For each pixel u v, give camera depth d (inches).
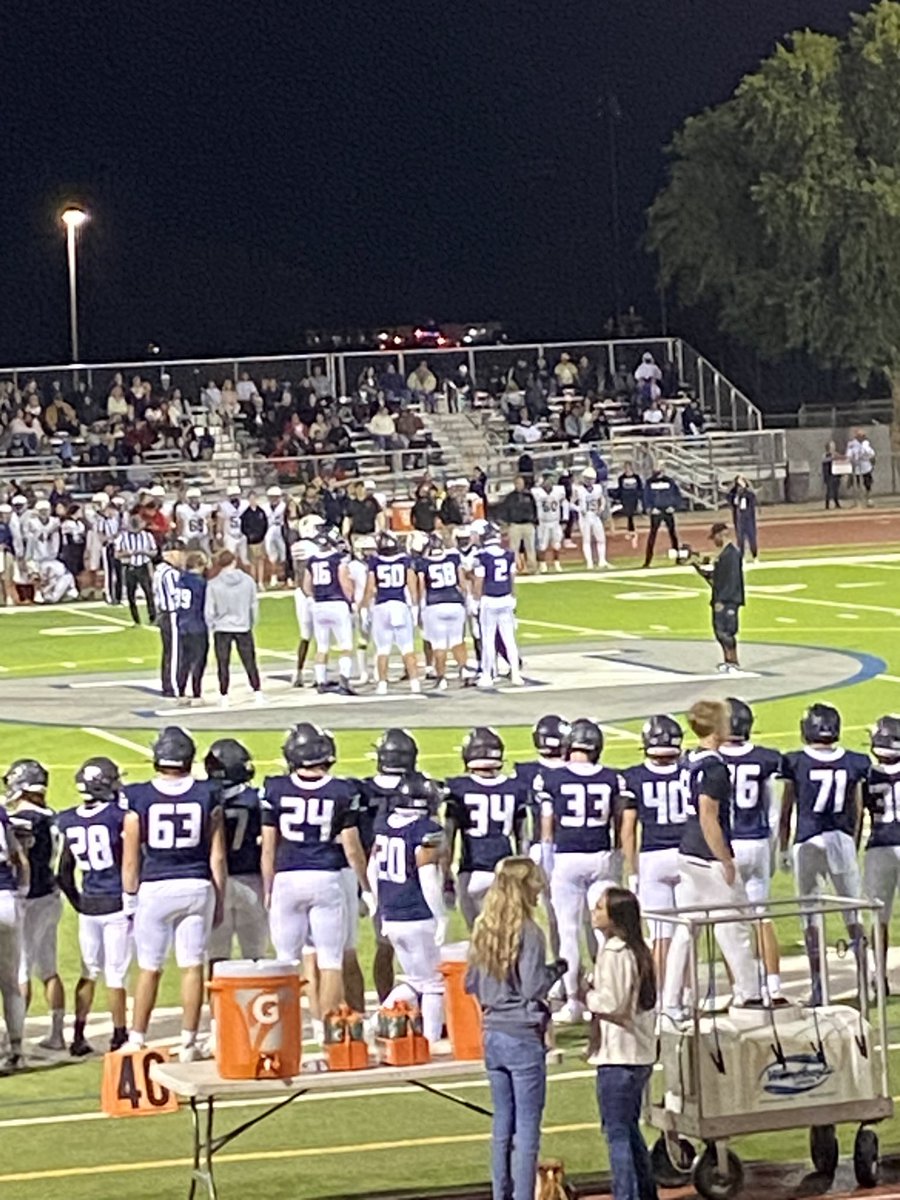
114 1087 394.6
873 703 936.3
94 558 1642.5
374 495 1635.1
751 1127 361.4
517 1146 339.9
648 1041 348.8
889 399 2389.3
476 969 345.7
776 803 519.5
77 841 465.1
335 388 2098.9
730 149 2294.5
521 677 1048.8
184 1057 447.2
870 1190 370.0
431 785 447.2
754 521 1652.3
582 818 478.6
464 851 477.7
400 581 1010.1
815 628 1233.4
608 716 916.6
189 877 446.9
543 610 1378.0
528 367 2166.6
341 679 1039.0
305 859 451.2
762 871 487.2
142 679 1106.1
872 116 2229.3
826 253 2262.6
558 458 2020.2
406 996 402.0
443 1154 396.2
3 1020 498.0
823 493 2187.5
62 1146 405.4
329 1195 373.4
